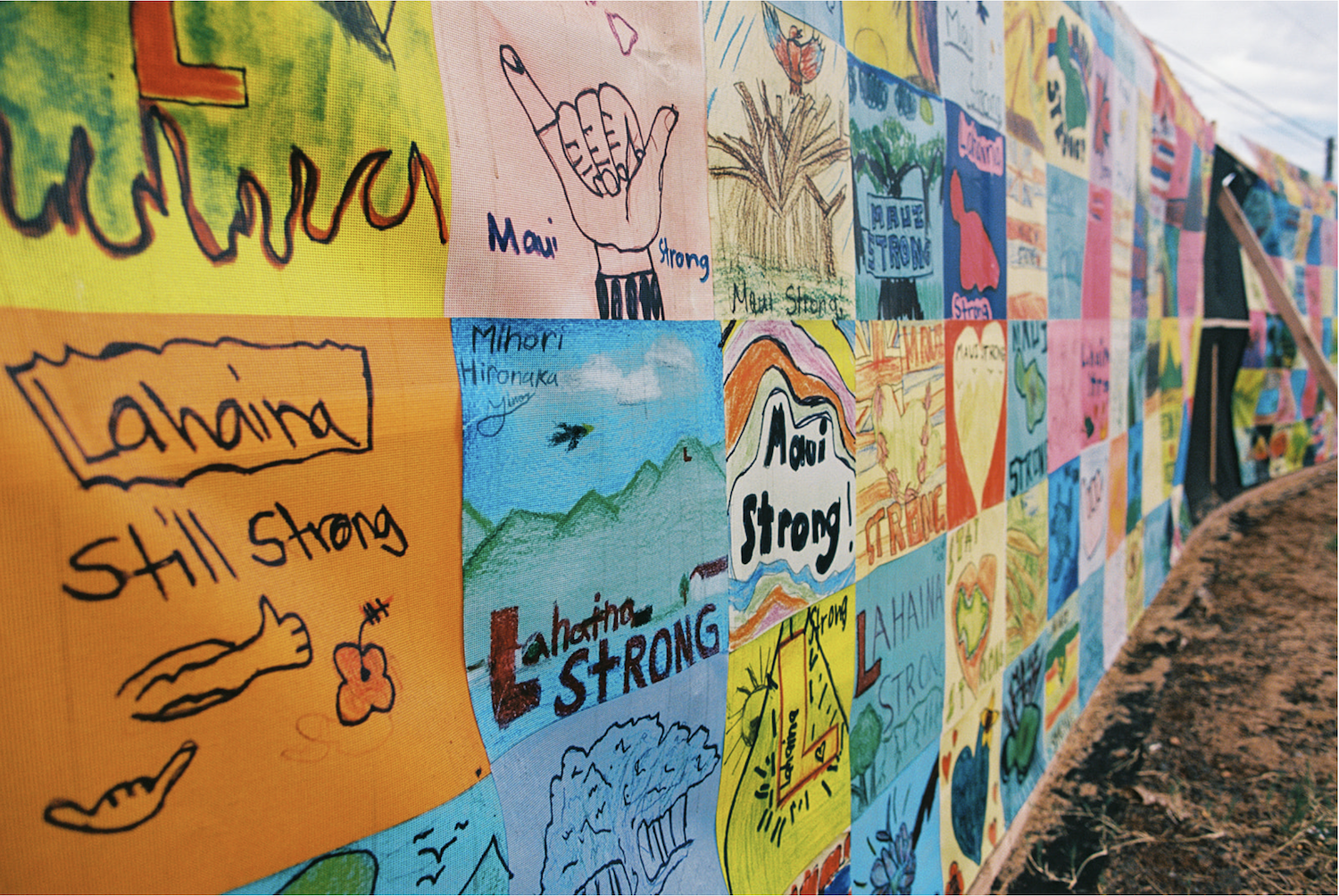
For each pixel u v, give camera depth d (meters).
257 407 1.02
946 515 2.86
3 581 0.82
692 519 1.72
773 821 1.99
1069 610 4.19
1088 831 3.51
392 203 1.17
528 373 1.37
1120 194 4.87
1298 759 3.98
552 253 1.41
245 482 1.00
